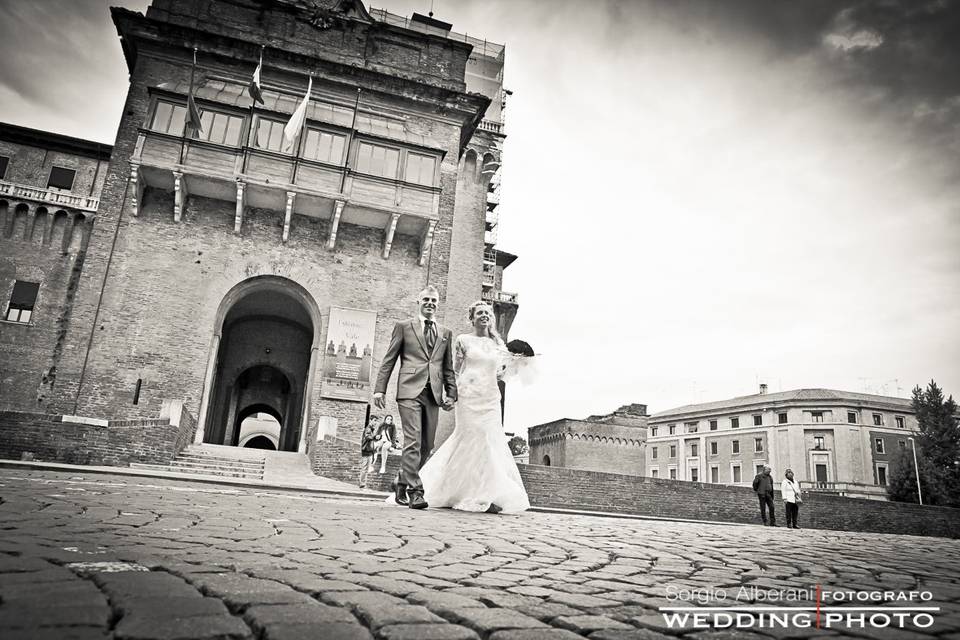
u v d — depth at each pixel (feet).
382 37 84.17
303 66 77.30
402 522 15.64
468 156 99.86
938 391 175.83
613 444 138.00
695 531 21.04
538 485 54.13
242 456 57.36
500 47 128.06
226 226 70.95
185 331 66.80
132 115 70.69
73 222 86.07
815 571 10.93
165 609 5.24
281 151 72.13
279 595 6.13
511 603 6.63
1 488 16.42
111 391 63.36
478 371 22.93
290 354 89.81
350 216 74.08
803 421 203.92
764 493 56.18
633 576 9.21
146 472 37.17
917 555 16.16
